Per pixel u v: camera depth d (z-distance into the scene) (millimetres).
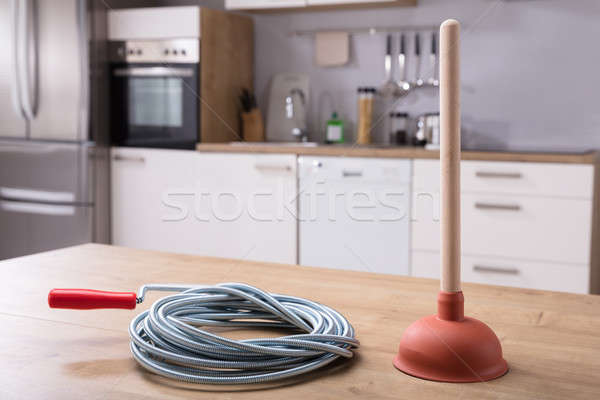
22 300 632
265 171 3293
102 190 3662
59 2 3500
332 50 3797
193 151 3492
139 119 3629
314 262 3215
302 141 3885
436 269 2963
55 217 3648
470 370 438
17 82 3590
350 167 3086
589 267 2748
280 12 3906
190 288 584
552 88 3342
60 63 3535
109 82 3686
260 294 564
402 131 3564
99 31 3586
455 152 414
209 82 3568
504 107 3443
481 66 3471
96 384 428
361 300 649
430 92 3592
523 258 2846
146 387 424
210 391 419
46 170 3637
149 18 3553
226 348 457
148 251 870
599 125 3266
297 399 406
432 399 407
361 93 3686
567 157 2729
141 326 516
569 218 2754
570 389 424
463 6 3480
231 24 3758
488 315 604
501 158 2838
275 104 3973
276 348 458
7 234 3783
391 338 535
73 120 3551
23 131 3656
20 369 455
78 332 540
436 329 450
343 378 444
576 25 3266
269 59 4008
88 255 839
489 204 2873
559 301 656
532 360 481
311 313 566
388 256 3055
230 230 3426
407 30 3615
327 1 3482
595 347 514
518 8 3369
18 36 3553
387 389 424
